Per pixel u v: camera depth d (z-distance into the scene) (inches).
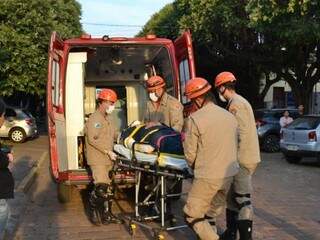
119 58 427.5
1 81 930.7
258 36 1040.2
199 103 238.4
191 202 235.8
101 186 312.8
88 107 466.9
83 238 291.6
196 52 1253.1
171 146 275.7
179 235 292.4
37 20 927.0
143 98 475.2
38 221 334.0
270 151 844.6
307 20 710.5
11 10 919.0
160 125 301.6
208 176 230.4
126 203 378.3
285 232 303.4
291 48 1013.8
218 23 1009.5
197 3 1009.5
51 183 496.4
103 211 317.7
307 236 295.3
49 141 331.6
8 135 947.3
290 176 548.7
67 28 1074.1
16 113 955.3
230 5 920.3
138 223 292.0
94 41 374.9
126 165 295.9
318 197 419.5
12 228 308.0
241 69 1278.3
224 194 245.1
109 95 310.2
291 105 1612.9
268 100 1640.0
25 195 418.6
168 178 285.9
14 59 910.4
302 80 1040.8
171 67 391.9
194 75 364.2
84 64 407.2
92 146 311.3
